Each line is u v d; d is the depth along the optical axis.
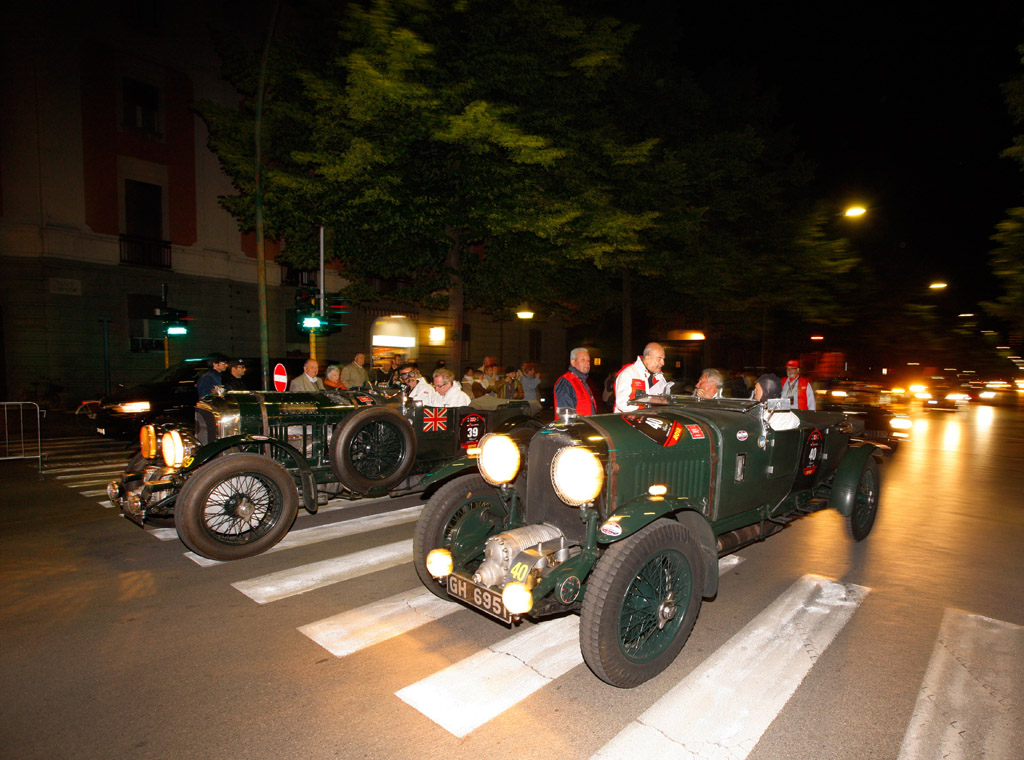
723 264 17.16
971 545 5.97
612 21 11.46
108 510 6.80
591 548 3.37
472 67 10.42
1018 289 11.55
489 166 10.43
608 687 3.24
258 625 3.91
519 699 3.12
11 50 16.61
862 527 5.98
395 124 9.86
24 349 17.03
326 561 5.15
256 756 2.65
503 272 13.65
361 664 3.44
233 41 12.81
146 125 19.20
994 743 2.79
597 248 12.20
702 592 3.56
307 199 11.63
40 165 17.05
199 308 20.33
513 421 7.84
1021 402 33.69
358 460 6.16
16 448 11.38
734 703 3.10
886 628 4.01
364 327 24.42
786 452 4.93
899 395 27.05
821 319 25.28
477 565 4.18
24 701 3.02
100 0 17.98
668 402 4.91
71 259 17.53
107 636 3.73
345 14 10.94
